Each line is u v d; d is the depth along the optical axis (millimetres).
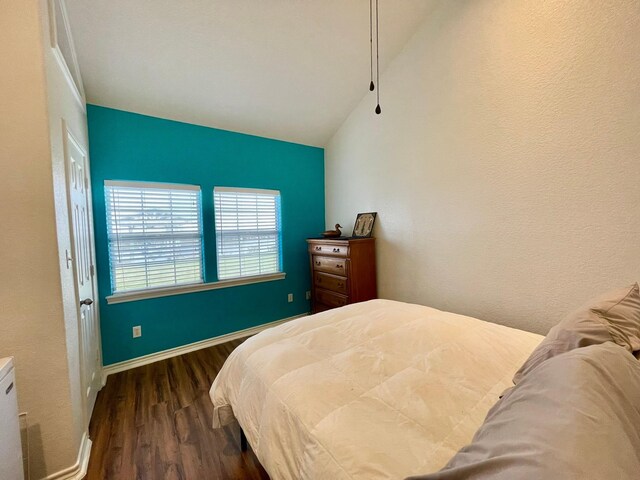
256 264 3471
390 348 1414
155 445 1664
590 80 1678
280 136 3535
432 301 2641
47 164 1317
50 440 1360
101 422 1867
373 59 2773
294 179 3723
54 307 1350
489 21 2096
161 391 2229
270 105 3047
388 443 827
